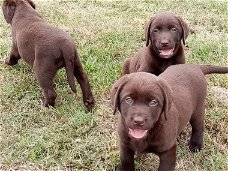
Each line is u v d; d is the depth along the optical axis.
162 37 0.92
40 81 0.89
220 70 0.82
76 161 0.77
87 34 1.23
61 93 0.96
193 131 0.81
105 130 0.86
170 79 0.74
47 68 0.87
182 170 0.76
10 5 0.99
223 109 0.91
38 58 0.87
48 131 0.84
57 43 0.86
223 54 1.14
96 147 0.81
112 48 1.14
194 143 0.81
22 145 0.80
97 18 1.35
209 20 1.34
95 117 0.89
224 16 1.37
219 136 0.84
